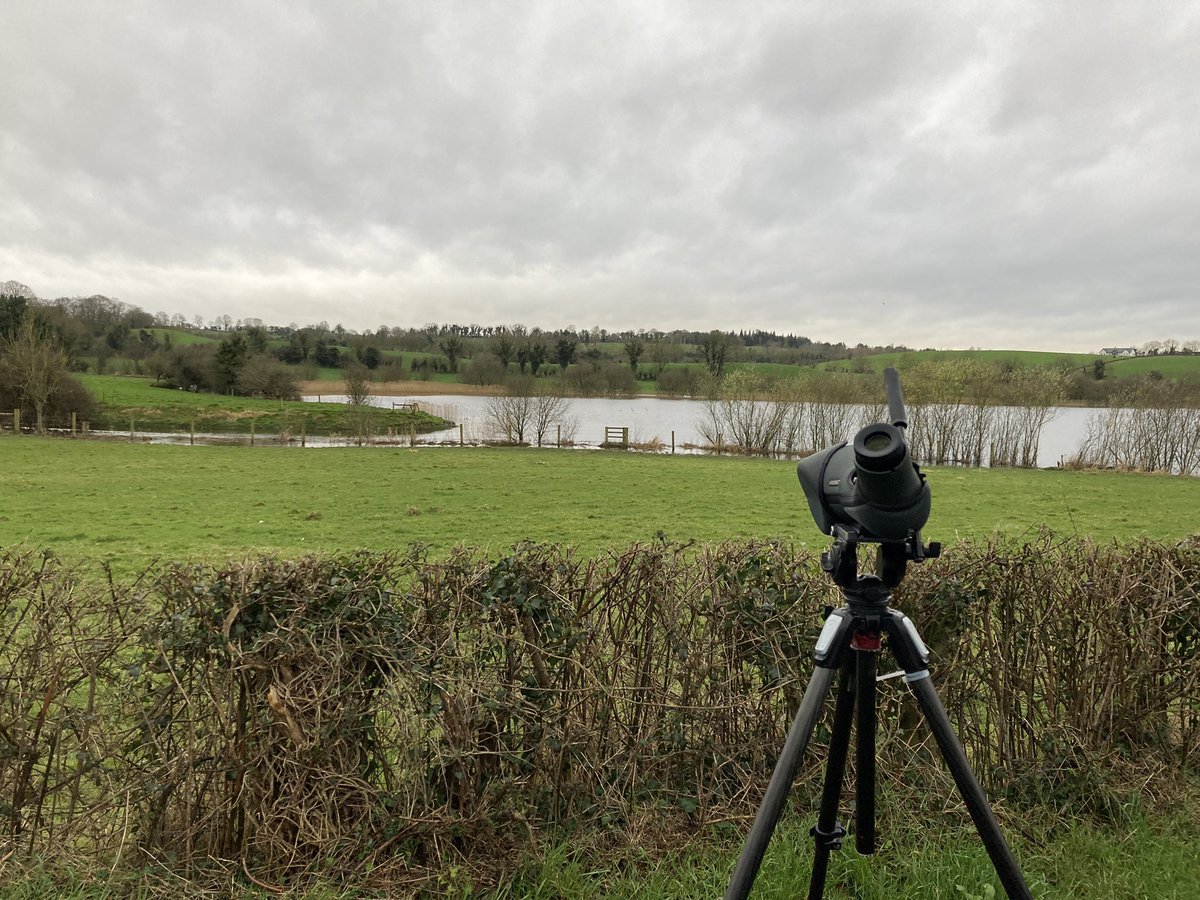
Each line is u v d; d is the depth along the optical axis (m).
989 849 2.22
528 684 3.17
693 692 3.38
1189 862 3.06
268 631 2.80
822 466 2.28
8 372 41.97
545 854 2.98
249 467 27.66
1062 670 3.73
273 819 2.87
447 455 34.47
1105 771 3.58
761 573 3.50
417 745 2.91
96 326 90.00
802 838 3.11
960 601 3.58
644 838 3.16
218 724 2.86
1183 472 32.47
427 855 2.94
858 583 2.22
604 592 3.35
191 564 2.97
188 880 2.77
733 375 40.75
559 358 91.44
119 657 2.96
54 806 2.96
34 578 2.98
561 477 26.27
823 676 2.16
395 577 3.12
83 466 26.19
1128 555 3.92
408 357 103.88
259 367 71.62
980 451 36.22
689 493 22.41
